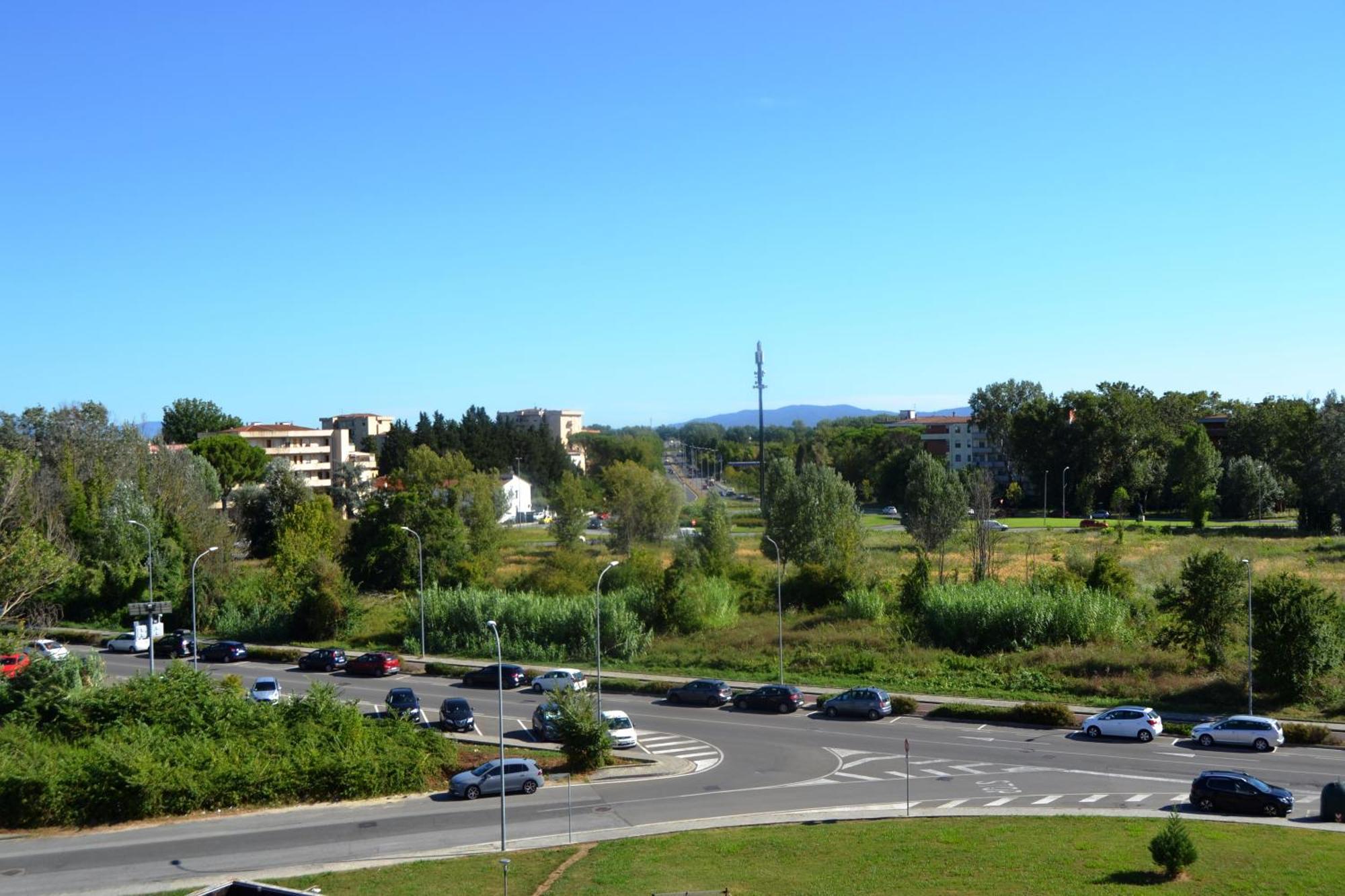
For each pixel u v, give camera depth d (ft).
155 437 436.35
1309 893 85.35
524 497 579.48
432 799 134.62
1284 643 172.45
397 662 230.48
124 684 155.53
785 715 185.88
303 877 101.71
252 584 306.76
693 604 255.70
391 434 577.84
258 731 144.77
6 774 123.85
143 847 113.70
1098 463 543.80
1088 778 136.67
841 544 305.12
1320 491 409.69
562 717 151.12
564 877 99.14
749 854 106.01
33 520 294.46
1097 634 216.54
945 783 135.74
